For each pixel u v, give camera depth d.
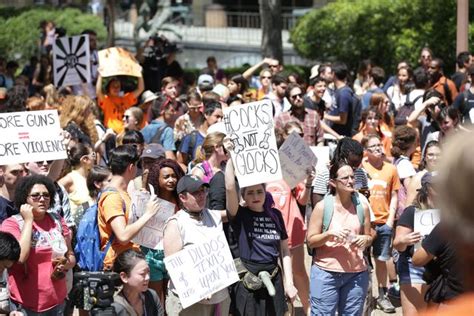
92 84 17.28
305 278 9.93
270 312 8.16
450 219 2.64
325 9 28.97
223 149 9.20
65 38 16.33
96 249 8.11
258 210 8.23
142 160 9.62
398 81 17.06
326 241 8.47
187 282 7.70
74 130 11.35
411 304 8.53
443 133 11.79
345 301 8.60
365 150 10.88
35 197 7.54
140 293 7.29
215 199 8.60
